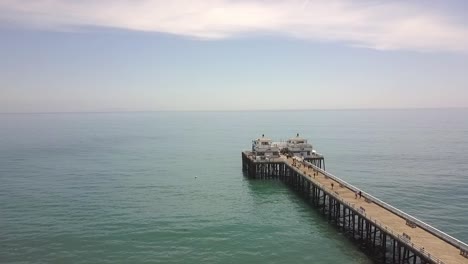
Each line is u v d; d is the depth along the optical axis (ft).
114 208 249.75
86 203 261.85
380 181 332.19
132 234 201.26
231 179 344.28
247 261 168.55
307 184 271.90
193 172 382.01
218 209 247.29
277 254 175.52
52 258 171.83
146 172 382.22
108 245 186.70
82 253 177.17
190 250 180.86
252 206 253.03
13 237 196.44
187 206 254.88
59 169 394.93
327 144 615.57
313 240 191.21
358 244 183.73
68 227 211.82
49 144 640.17
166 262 167.84
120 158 479.82
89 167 409.28
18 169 392.88
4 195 282.77
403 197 277.85
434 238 149.38
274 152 351.05
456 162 426.51
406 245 142.72
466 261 128.98
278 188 303.48
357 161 441.68
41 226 213.25
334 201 223.92
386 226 160.25
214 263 166.71
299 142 362.33
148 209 247.91
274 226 212.64
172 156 500.74
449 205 255.50
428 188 304.50
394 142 638.53
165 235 199.72
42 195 283.59
